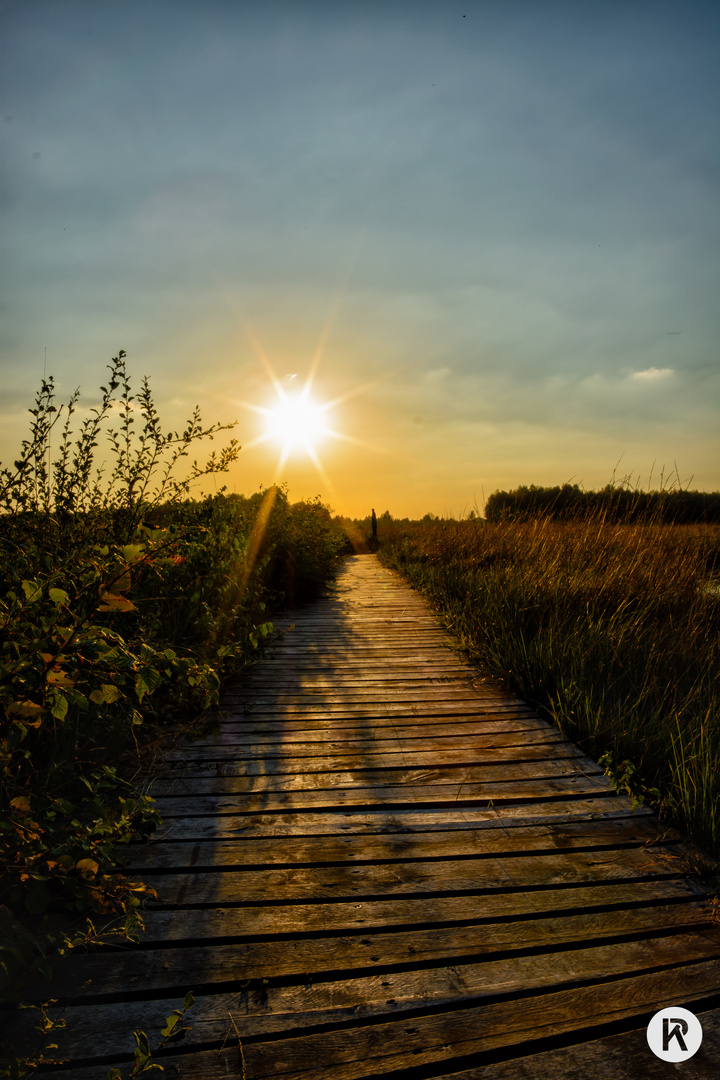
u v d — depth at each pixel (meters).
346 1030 1.71
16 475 3.52
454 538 12.23
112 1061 1.60
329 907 2.25
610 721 3.82
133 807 2.35
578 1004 1.81
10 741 2.01
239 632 5.54
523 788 3.25
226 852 2.61
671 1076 1.58
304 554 10.05
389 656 6.17
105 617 3.38
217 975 1.90
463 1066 1.62
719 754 3.13
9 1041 1.61
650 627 5.46
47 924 2.08
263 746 3.80
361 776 3.38
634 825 2.88
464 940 2.08
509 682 5.02
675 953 2.03
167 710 3.95
